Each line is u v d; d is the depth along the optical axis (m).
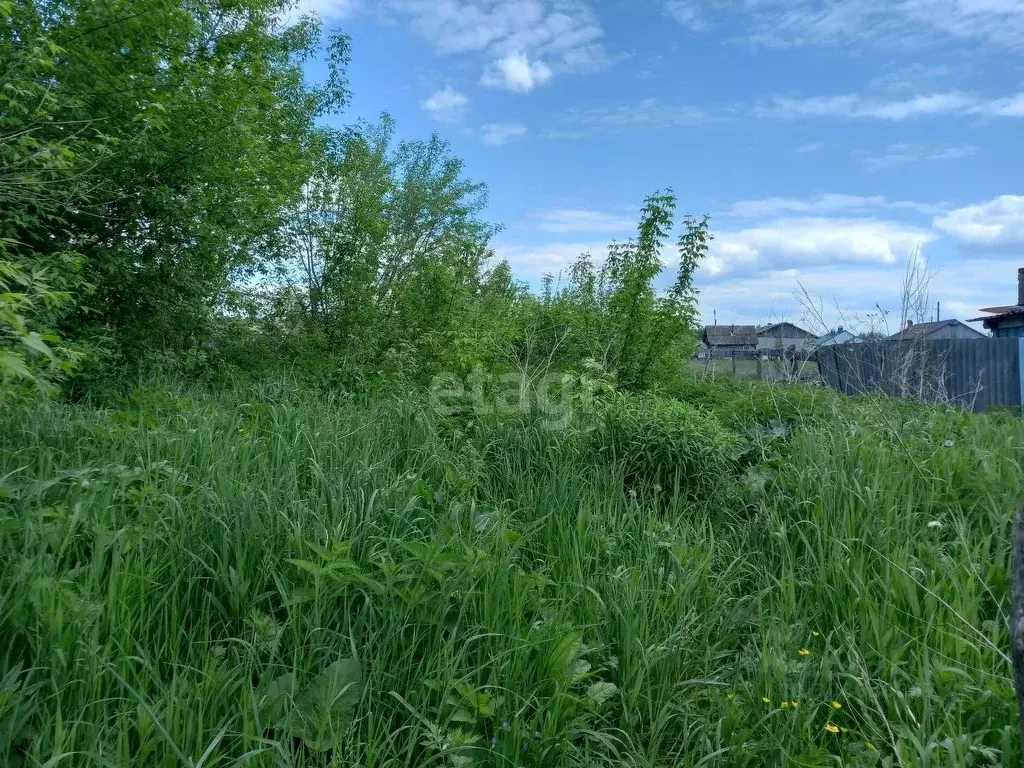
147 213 9.59
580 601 3.74
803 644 3.69
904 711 3.09
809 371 10.18
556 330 12.50
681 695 3.35
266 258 12.47
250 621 3.10
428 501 4.64
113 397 7.32
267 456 4.99
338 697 2.72
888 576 3.85
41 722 2.36
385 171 17.97
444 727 2.70
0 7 6.60
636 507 5.25
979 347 15.97
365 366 12.05
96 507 3.63
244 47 11.74
